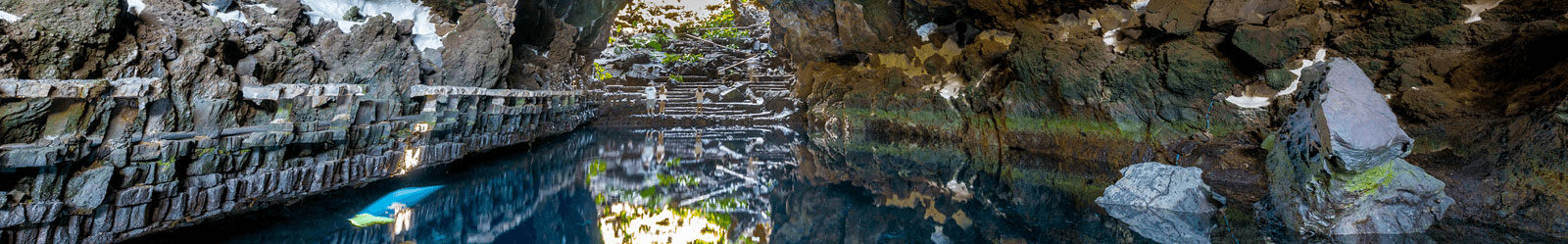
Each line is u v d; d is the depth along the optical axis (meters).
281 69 5.24
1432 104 5.02
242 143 4.27
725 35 26.05
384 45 6.62
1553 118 4.07
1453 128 4.82
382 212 4.82
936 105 10.52
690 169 8.38
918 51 10.80
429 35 7.83
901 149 10.62
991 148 9.13
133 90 3.44
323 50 6.01
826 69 14.16
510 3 9.46
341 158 5.47
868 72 12.37
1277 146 4.98
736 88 21.69
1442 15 5.06
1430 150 4.89
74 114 3.22
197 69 4.12
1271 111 5.95
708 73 23.98
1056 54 7.64
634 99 20.88
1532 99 4.38
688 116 19.80
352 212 4.70
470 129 8.05
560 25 13.56
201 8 4.68
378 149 6.13
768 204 5.96
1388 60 5.47
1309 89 4.49
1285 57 5.77
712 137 13.78
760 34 25.64
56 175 3.12
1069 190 6.19
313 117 5.12
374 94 5.91
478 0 8.73
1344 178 3.92
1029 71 8.07
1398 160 4.09
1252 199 5.24
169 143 3.71
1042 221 4.87
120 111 3.51
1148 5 6.63
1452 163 4.68
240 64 4.75
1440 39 5.09
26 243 3.04
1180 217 4.85
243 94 4.46
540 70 12.63
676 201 6.09
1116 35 7.26
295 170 4.87
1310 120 4.29
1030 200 5.75
